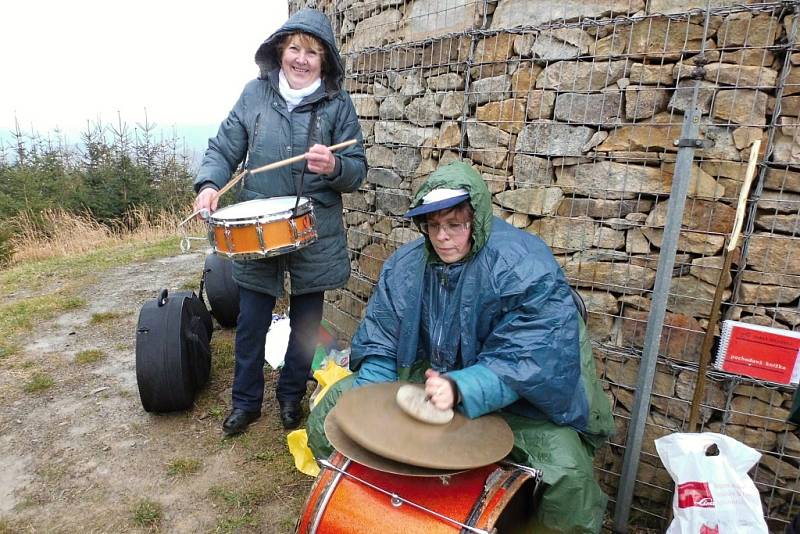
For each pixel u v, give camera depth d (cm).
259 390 296
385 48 329
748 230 210
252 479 257
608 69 231
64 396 338
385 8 336
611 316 244
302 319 292
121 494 248
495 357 177
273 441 287
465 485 154
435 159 307
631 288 237
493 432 161
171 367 290
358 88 367
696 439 177
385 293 208
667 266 192
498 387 169
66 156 1198
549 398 174
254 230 231
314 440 208
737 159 209
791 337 196
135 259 713
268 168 252
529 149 257
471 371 171
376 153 352
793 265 204
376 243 359
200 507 240
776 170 204
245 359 286
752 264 211
